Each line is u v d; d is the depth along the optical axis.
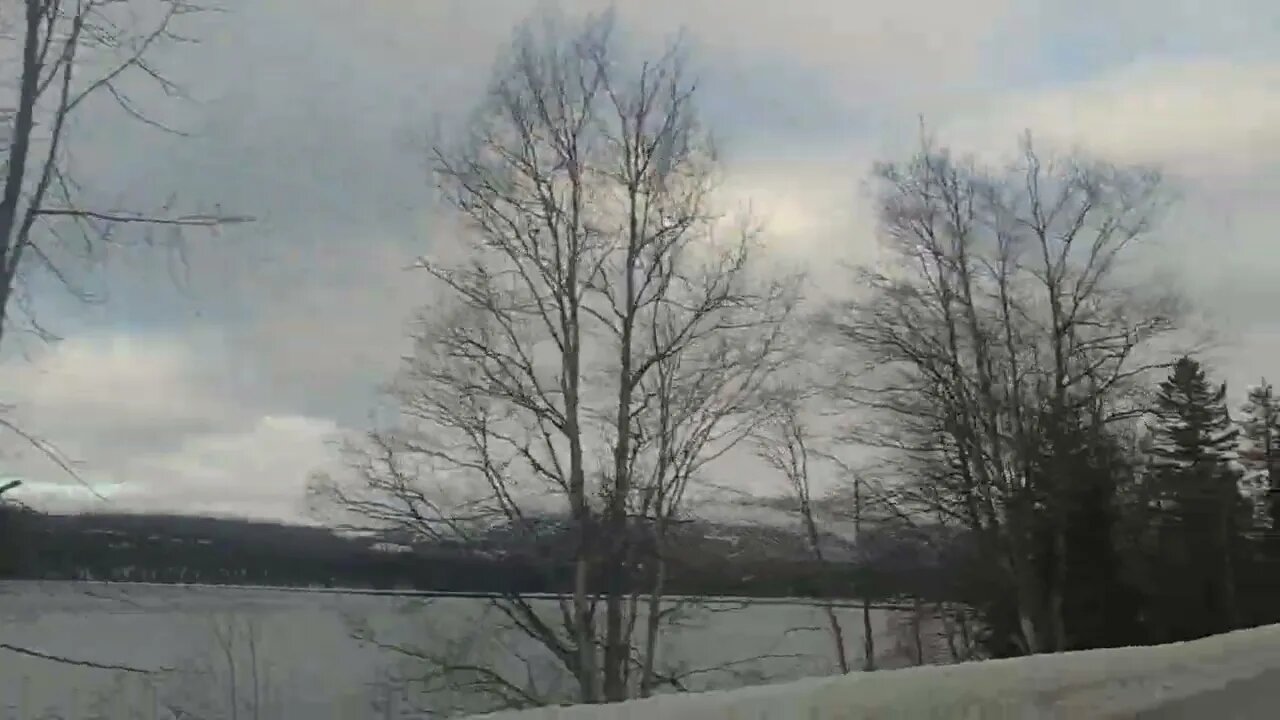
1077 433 28.84
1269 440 60.28
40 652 13.66
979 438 28.20
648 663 21.38
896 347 28.44
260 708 20.33
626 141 22.97
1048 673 9.66
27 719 14.27
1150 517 36.00
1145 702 9.73
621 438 21.97
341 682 20.92
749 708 6.89
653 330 22.61
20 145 12.41
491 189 22.00
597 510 21.38
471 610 21.11
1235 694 10.73
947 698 8.21
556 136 22.47
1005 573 28.02
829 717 7.23
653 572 21.77
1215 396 49.12
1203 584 39.69
